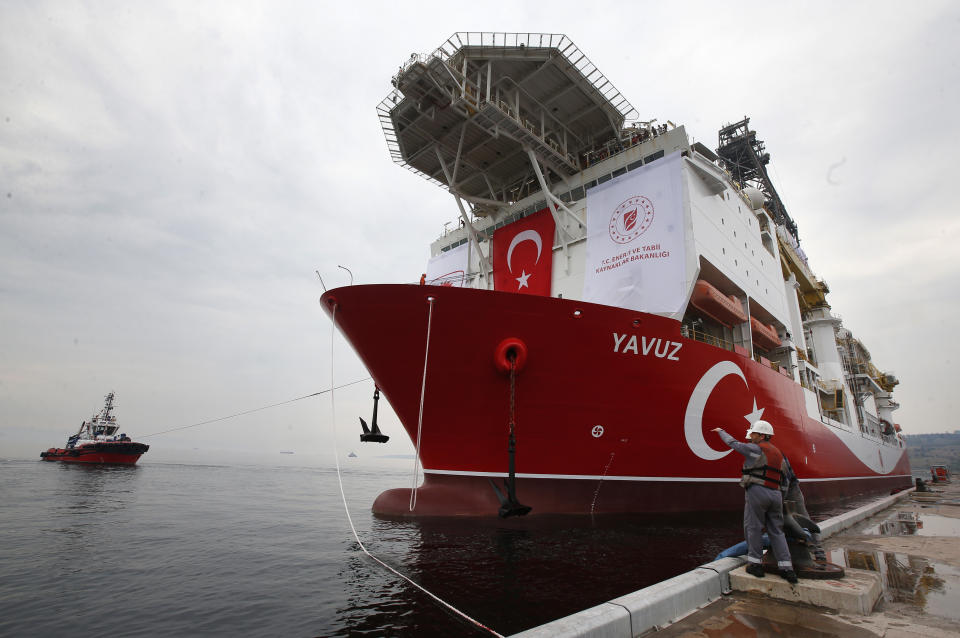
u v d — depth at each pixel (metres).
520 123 18.23
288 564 9.55
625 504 14.08
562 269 19.61
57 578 8.70
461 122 19.47
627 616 4.19
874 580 5.36
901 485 43.94
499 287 21.41
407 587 7.91
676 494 14.98
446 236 26.33
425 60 16.53
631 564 9.17
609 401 13.31
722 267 18.48
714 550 10.53
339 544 11.33
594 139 22.25
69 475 33.94
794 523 5.74
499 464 12.97
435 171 23.12
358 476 49.75
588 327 12.59
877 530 10.91
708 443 15.41
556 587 7.79
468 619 6.52
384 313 11.98
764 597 5.30
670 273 16.52
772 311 23.44
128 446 50.53
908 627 4.41
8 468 40.28
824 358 33.81
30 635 6.22
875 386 44.88
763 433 6.04
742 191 26.55
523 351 12.07
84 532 13.05
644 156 19.02
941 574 6.52
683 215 16.92
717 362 15.52
